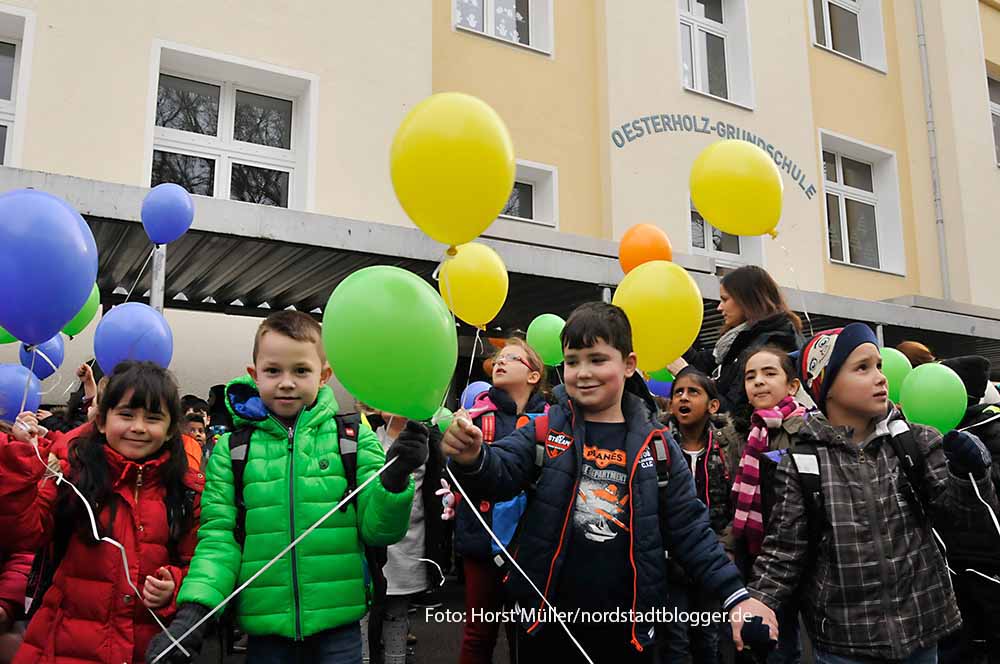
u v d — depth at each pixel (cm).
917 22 1355
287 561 235
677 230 1033
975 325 891
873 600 239
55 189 464
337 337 207
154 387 247
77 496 236
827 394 262
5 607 279
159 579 235
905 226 1299
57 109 673
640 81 1039
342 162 799
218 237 520
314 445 250
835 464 252
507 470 234
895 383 431
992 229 1325
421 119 223
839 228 1245
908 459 250
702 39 1142
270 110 822
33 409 355
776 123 1144
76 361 648
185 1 740
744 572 329
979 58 1384
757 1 1159
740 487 322
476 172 221
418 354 205
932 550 249
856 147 1268
